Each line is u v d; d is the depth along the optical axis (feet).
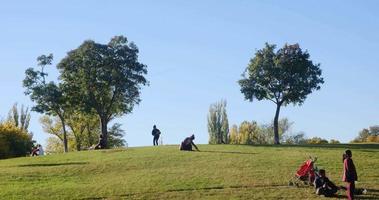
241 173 124.16
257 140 435.53
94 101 331.16
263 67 291.17
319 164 135.33
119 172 134.62
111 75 328.70
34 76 320.91
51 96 320.70
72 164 150.10
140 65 339.16
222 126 376.27
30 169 143.95
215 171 127.95
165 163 143.43
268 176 119.96
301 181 113.39
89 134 407.03
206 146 192.85
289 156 150.61
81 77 329.72
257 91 290.56
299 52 293.64
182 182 116.98
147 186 114.73
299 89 287.69
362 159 145.59
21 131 277.03
